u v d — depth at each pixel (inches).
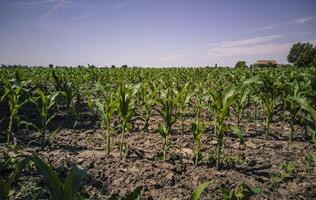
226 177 143.6
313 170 154.9
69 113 272.7
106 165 155.3
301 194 127.1
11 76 427.5
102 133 225.6
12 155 164.4
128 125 175.0
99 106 175.3
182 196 123.2
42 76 601.3
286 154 180.1
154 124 259.6
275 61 2657.5
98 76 573.9
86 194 116.7
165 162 162.6
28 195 117.7
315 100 174.2
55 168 147.3
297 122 267.3
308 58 2124.8
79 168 64.1
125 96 169.0
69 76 558.9
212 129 240.1
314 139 155.0
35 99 198.4
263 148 191.8
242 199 81.4
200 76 613.3
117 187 129.9
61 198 60.4
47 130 230.5
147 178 139.7
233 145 197.0
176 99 165.9
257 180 140.7
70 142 199.6
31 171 140.9
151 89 265.9
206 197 122.4
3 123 244.8
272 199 121.6
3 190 66.5
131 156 172.9
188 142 202.2
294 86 215.2
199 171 150.9
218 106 157.9
